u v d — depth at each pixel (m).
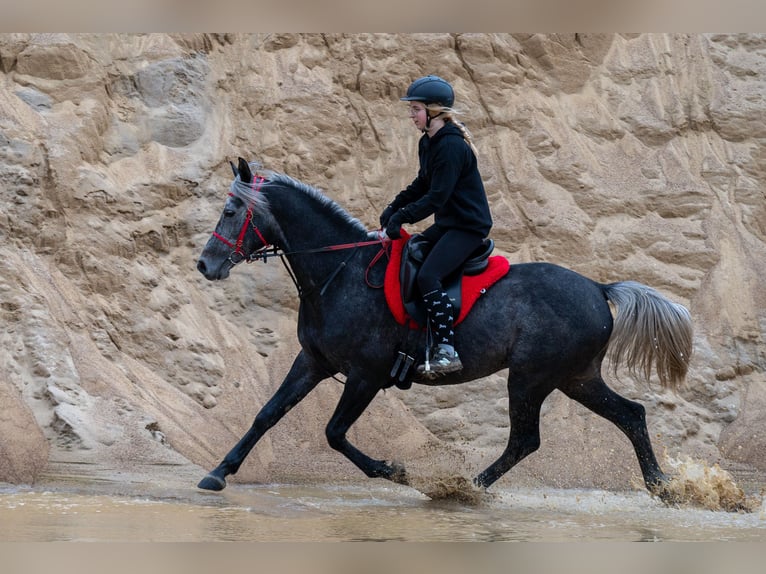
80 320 11.13
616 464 11.36
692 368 13.31
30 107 12.61
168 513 7.15
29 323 10.45
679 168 15.30
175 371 11.44
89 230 12.07
